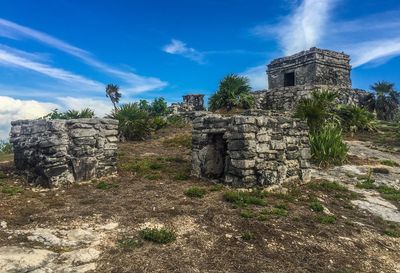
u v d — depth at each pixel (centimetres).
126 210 833
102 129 1166
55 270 534
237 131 1045
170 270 559
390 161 1577
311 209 943
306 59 3105
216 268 579
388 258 715
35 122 1134
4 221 739
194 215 812
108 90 3681
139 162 1373
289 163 1157
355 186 1222
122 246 632
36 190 1013
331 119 2145
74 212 812
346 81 3228
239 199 927
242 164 1027
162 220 771
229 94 2662
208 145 1166
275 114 1441
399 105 2962
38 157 1079
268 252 659
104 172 1162
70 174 1080
